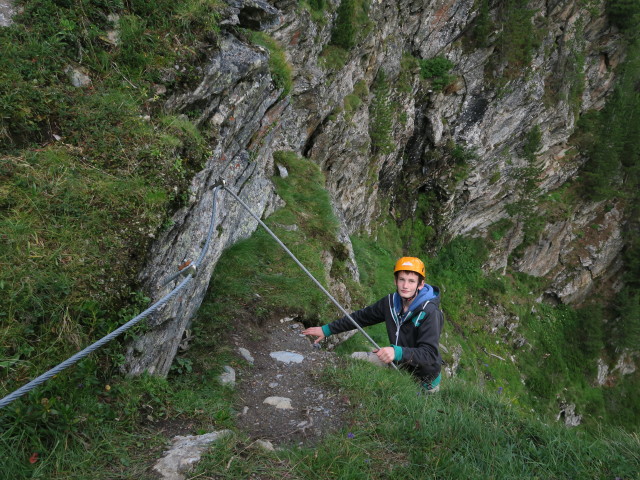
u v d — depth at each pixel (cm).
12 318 222
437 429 297
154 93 358
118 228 278
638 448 323
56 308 235
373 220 2186
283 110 688
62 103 319
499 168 2656
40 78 320
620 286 3231
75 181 285
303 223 864
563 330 3022
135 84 356
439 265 2612
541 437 316
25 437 213
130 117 331
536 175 2773
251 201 688
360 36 1506
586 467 292
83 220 271
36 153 290
